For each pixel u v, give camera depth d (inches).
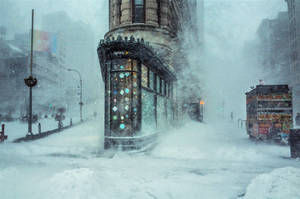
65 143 489.1
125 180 218.8
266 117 445.4
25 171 244.8
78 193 163.0
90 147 428.8
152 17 731.4
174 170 259.8
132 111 391.5
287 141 419.5
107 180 215.2
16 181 203.0
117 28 729.6
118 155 343.6
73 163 295.7
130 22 722.8
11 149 404.2
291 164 287.3
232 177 232.2
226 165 284.4
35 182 200.7
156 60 479.8
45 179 209.6
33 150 395.5
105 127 400.8
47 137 621.9
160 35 732.0
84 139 562.3
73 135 667.4
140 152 370.0
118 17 753.0
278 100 444.5
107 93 402.6
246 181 218.7
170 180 220.8
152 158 327.9
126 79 396.8
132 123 389.4
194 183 212.1
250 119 522.3
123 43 381.1
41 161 308.2
